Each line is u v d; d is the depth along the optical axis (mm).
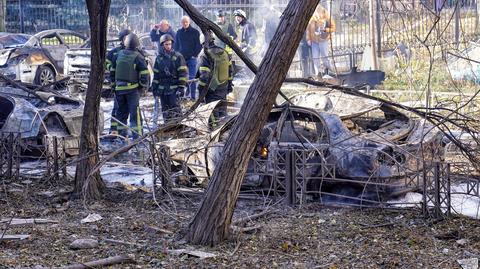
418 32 18656
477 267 8117
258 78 8992
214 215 9133
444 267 8180
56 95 16438
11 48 24875
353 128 13266
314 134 12172
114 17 35062
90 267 8172
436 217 10102
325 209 11000
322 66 23547
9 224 9992
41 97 15773
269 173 11375
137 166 14469
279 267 8242
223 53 17172
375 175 11070
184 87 17344
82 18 37344
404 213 10547
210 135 12180
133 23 34938
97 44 11711
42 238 9531
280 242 9234
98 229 10016
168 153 11891
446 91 19078
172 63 17266
